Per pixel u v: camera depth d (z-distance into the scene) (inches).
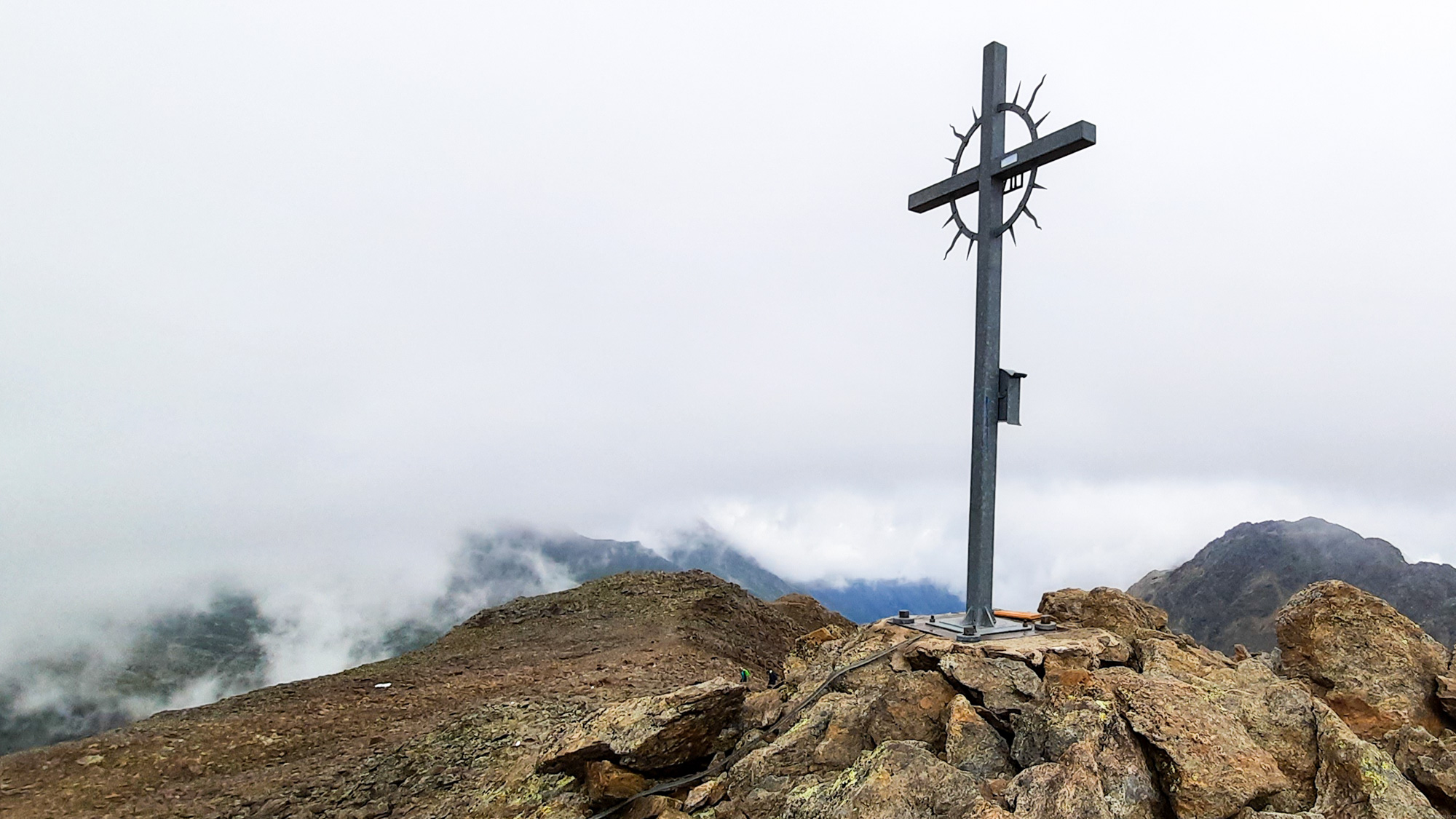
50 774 507.2
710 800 265.7
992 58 342.6
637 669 686.5
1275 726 227.9
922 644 299.9
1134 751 206.8
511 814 337.7
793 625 1053.8
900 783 209.3
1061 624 347.3
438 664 836.6
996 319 334.0
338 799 439.5
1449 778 210.1
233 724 609.9
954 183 353.7
